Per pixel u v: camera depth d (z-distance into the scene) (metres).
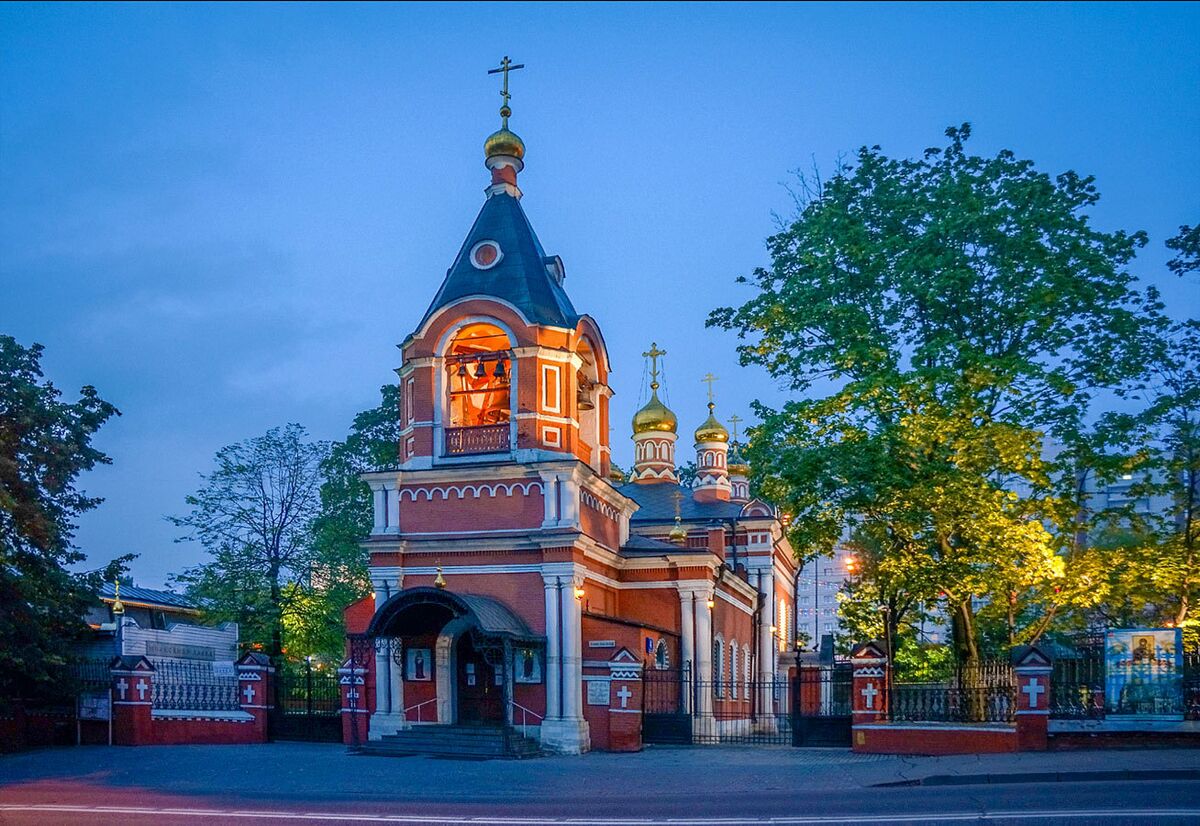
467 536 32.25
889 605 34.59
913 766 23.19
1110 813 15.14
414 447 33.25
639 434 54.62
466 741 29.22
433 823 15.75
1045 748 25.48
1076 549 32.75
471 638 32.09
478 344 34.19
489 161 35.91
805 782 21.08
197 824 16.05
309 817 16.55
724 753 29.28
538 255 35.09
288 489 48.59
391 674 32.28
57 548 33.22
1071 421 30.36
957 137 32.97
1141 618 35.41
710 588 37.09
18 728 31.31
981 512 28.97
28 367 33.97
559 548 31.36
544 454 32.16
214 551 47.31
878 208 32.72
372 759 27.81
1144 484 32.03
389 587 32.62
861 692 28.53
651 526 49.62
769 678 47.84
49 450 32.81
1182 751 23.97
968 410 29.20
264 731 34.03
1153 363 30.61
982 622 37.12
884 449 29.17
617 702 30.81
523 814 16.70
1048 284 29.36
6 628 29.98
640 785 21.11
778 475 31.02
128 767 25.47
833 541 32.09
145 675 32.72
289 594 47.91
